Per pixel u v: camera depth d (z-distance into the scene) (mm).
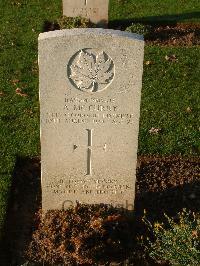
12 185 2312
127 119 1958
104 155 2045
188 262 1766
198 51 3443
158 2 4203
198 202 2232
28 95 2938
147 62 3277
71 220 2053
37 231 2098
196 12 4043
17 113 2781
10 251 2035
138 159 2480
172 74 3174
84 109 1935
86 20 3707
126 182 2113
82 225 2029
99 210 2111
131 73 1860
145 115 2775
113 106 1930
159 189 2295
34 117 2754
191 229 1808
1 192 2229
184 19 3926
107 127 1977
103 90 1896
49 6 4117
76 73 1856
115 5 4125
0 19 3887
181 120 2744
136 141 2010
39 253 2008
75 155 2041
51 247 1981
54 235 2002
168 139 2596
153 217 2164
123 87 1889
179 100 2922
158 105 2869
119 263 1958
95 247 1952
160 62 3293
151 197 2254
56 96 1899
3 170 2361
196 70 3225
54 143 2006
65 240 1972
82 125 1971
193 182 2336
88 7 3711
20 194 2311
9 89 2986
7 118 2736
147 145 2549
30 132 2639
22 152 2508
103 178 2105
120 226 2072
